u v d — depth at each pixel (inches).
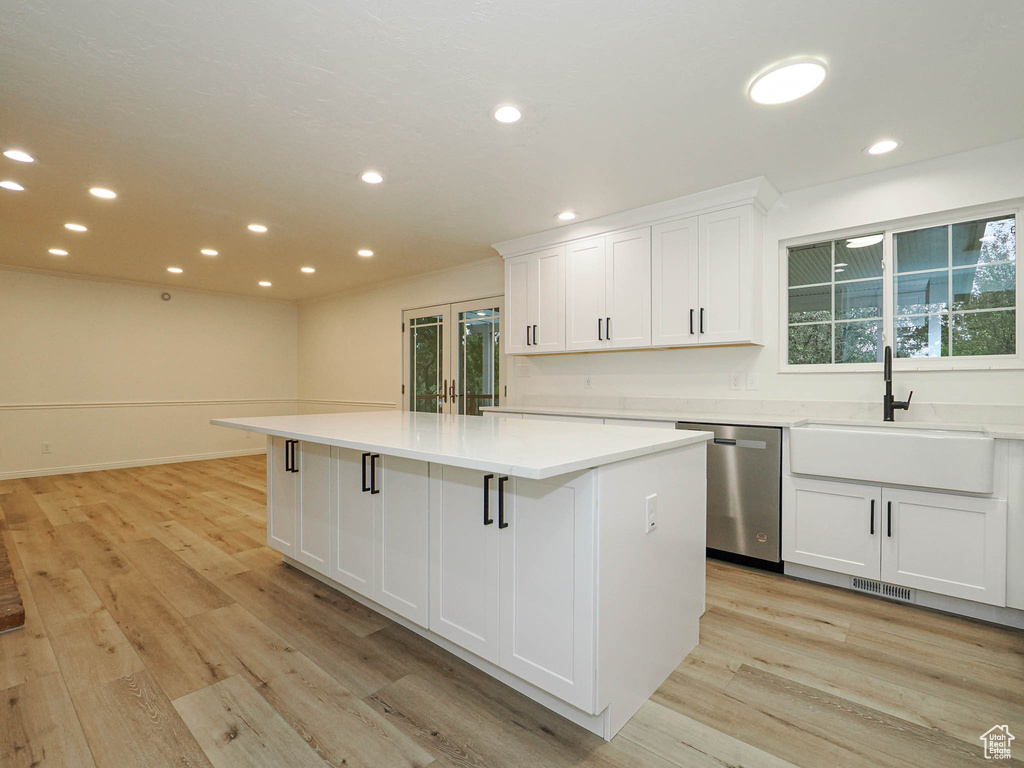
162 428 239.8
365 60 71.4
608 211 132.6
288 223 143.3
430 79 75.9
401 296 223.9
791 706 62.7
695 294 121.7
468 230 149.7
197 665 72.0
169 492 181.2
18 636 80.0
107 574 106.0
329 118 87.0
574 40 67.1
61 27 64.2
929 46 67.4
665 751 55.1
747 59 70.7
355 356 249.1
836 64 71.5
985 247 101.8
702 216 120.6
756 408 125.7
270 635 80.6
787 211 121.0
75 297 216.4
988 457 80.7
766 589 97.5
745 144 95.9
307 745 56.1
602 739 57.0
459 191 119.2
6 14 61.6
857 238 116.3
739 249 115.5
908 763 53.1
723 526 110.6
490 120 87.4
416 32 65.6
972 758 53.7
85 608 90.0
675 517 69.8
